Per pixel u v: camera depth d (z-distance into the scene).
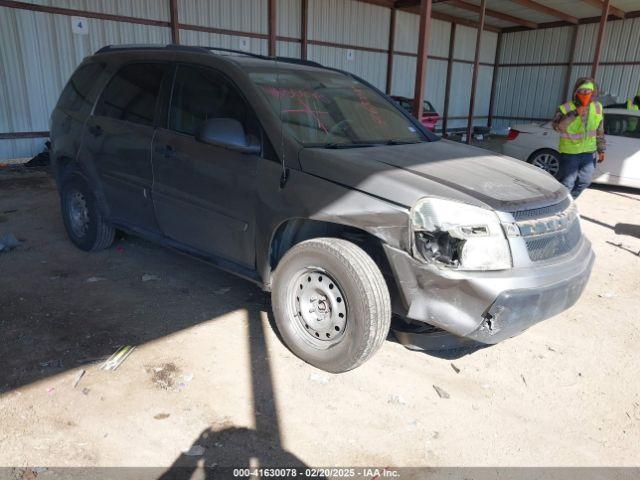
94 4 11.21
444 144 4.20
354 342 3.06
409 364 3.50
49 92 10.86
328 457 2.62
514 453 2.73
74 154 4.91
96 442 2.63
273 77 3.88
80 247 5.25
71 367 3.25
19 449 2.56
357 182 3.09
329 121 3.82
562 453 2.75
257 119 3.54
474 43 22.42
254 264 3.65
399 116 4.50
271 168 3.42
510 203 3.03
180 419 2.84
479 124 24.36
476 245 2.86
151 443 2.65
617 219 7.70
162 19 12.53
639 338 4.02
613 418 3.06
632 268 5.59
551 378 3.43
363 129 3.97
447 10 19.31
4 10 9.95
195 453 2.60
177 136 3.98
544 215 3.16
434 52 20.81
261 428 2.80
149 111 4.27
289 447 2.68
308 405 3.01
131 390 3.06
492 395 3.22
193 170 3.85
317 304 3.30
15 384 3.05
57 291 4.32
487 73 23.73
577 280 3.15
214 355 3.46
